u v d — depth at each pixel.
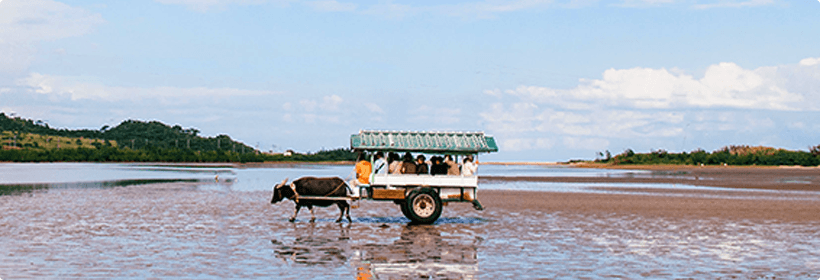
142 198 28.41
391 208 23.89
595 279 11.57
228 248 14.41
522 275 11.90
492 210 23.98
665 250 14.62
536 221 20.28
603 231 17.86
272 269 12.18
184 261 12.82
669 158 117.00
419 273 12.05
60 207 23.48
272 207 24.16
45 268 12.03
